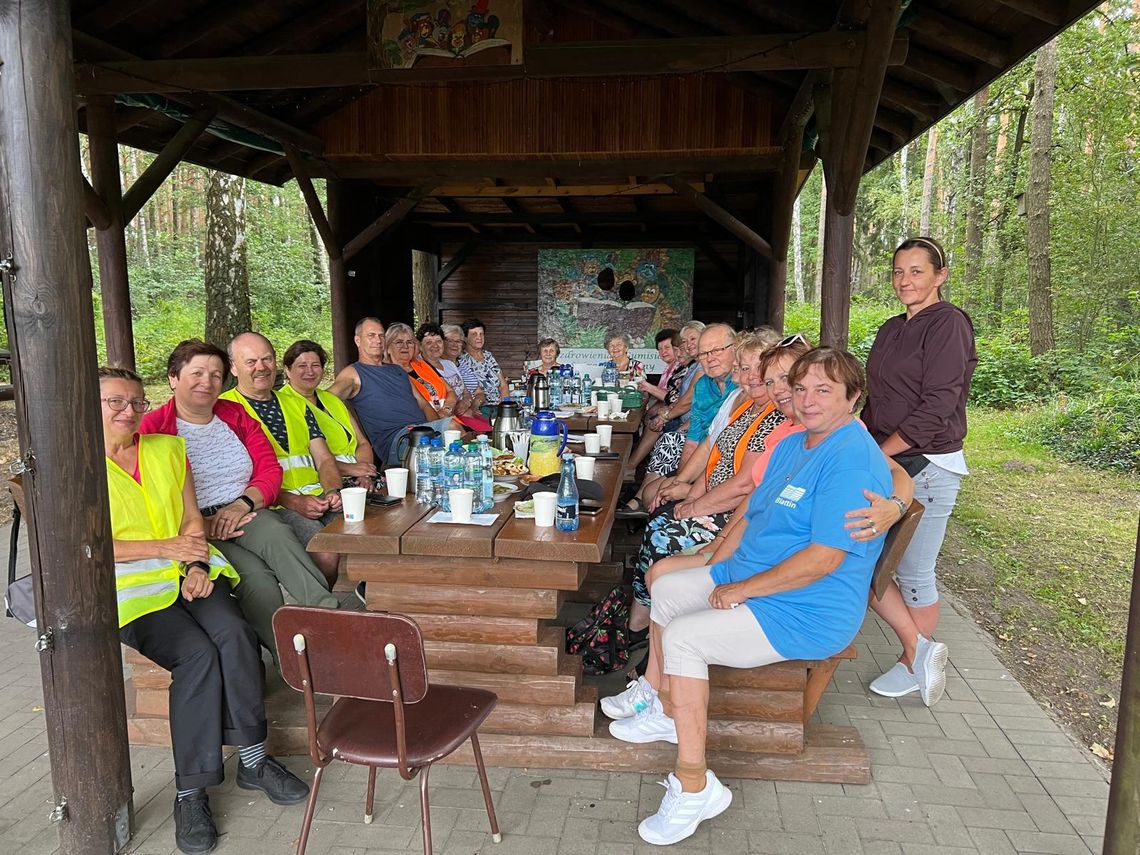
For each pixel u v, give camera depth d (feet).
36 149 6.47
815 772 8.48
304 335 67.77
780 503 7.98
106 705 7.33
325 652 6.26
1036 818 7.91
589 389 24.20
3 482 21.93
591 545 8.09
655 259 37.27
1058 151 49.70
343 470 12.71
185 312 64.13
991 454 29.01
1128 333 38.19
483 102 23.45
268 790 8.16
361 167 24.97
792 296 102.94
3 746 9.36
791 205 23.39
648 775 8.61
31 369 6.74
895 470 8.52
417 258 40.70
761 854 7.33
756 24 18.99
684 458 14.29
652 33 21.61
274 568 9.61
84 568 7.08
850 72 15.60
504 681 8.80
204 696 7.64
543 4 22.00
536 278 40.88
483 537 8.30
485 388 23.41
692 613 7.93
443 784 8.45
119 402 8.20
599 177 24.70
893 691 10.52
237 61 16.52
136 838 7.68
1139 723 5.75
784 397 9.39
